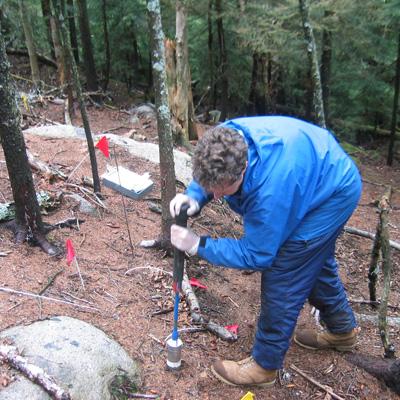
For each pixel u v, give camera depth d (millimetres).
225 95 9008
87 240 3311
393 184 7262
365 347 3082
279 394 2520
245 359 2535
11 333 2295
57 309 2594
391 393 2639
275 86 8773
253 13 6848
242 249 2086
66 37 3580
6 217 3201
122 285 2959
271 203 1950
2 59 2553
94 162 3789
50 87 8508
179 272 2330
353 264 4316
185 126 6203
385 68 8602
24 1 8289
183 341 2695
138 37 9922
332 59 7941
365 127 9648
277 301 2289
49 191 3689
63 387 2068
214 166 1825
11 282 2713
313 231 2180
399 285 4051
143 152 4969
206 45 9289
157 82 2885
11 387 1988
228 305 3152
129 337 2588
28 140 4762
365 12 6340
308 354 2852
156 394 2324
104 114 7961
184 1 5812
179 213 2166
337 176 2168
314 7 5742
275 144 1983
